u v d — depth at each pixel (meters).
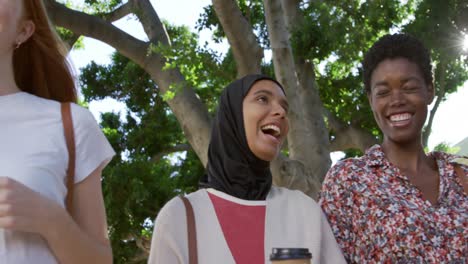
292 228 3.18
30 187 2.33
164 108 15.16
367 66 3.58
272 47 9.29
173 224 3.03
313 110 10.67
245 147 3.25
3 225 2.20
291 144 9.45
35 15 2.70
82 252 2.36
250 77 3.36
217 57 9.36
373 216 3.30
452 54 10.91
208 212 3.13
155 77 10.94
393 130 3.45
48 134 2.46
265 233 3.11
